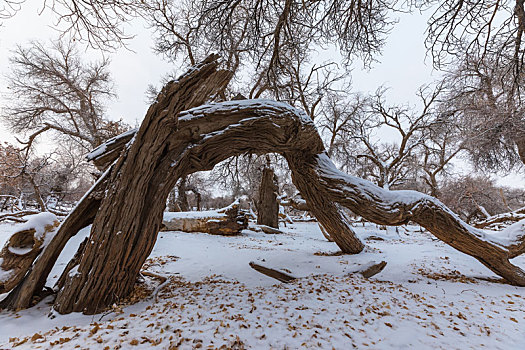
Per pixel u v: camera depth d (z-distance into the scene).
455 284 4.66
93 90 18.33
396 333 2.54
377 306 3.28
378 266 5.43
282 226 18.41
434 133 15.23
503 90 6.80
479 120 8.16
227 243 9.23
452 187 22.94
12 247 3.25
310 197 6.48
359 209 5.12
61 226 3.48
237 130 4.02
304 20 5.30
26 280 3.35
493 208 22.64
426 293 3.99
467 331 2.64
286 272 5.18
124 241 3.32
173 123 3.41
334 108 15.84
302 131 4.64
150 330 2.50
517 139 7.14
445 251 7.91
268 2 5.05
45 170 20.42
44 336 2.46
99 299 3.25
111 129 16.97
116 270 3.34
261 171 16.55
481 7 4.54
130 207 3.30
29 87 15.88
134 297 3.58
